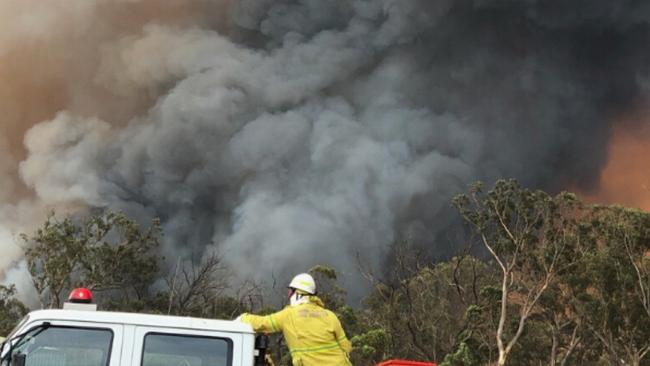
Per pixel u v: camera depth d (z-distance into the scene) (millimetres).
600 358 44562
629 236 42031
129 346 6113
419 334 45219
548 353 45000
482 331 44594
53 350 6055
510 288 44250
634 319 41500
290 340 6547
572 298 43094
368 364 37094
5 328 45938
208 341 6234
